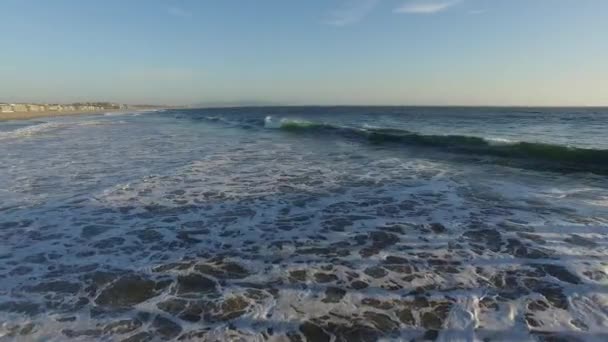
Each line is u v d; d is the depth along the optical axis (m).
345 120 38.50
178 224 5.75
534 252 4.49
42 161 11.77
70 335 2.99
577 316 3.12
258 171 9.95
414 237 5.11
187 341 2.91
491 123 30.30
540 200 6.77
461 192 7.49
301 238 5.14
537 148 11.98
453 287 3.70
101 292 3.69
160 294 3.65
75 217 6.09
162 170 10.09
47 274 4.10
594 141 14.97
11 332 3.03
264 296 3.60
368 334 2.97
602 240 4.79
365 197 7.25
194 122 39.47
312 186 8.20
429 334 2.95
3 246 4.91
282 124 28.56
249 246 4.88
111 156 12.84
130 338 2.95
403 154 12.95
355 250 4.70
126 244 4.96
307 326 3.09
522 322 3.06
